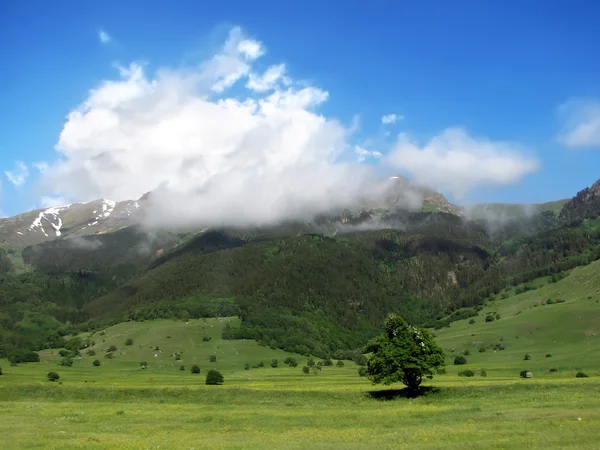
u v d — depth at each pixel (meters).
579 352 191.75
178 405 89.25
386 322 96.94
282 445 47.44
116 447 48.59
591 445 40.44
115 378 158.12
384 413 69.38
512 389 84.25
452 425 56.09
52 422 68.94
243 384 124.88
